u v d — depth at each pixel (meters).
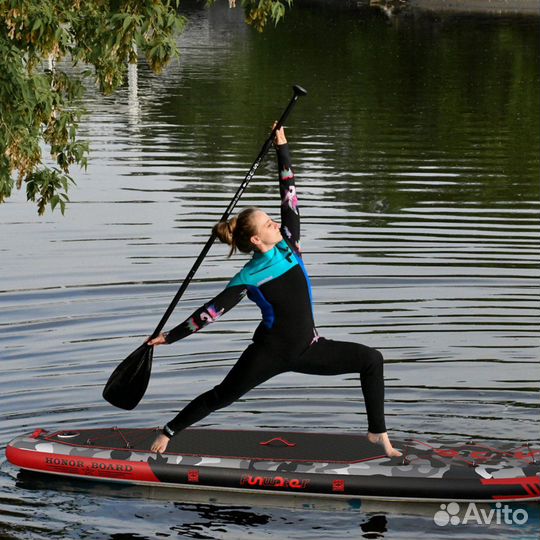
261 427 15.27
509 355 17.97
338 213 27.88
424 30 74.75
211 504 13.25
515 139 39.06
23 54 16.33
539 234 25.83
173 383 16.86
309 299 13.05
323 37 72.38
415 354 18.05
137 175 32.62
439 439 14.69
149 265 23.30
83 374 17.14
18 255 24.14
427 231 26.09
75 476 13.92
